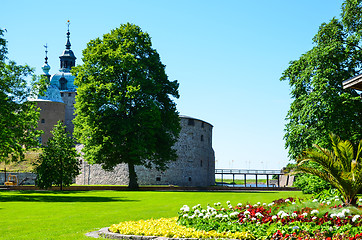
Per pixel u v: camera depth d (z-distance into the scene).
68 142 43.03
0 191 40.12
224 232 9.69
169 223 11.66
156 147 43.72
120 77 41.91
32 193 35.75
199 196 30.20
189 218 11.42
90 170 65.06
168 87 43.91
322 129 29.39
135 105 41.16
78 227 12.38
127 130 38.44
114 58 39.66
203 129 71.75
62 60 107.56
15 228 12.20
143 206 20.69
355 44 30.84
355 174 13.15
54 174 41.72
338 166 13.49
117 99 38.59
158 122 40.16
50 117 88.62
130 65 39.75
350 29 32.25
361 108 28.72
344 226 8.98
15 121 31.27
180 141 66.19
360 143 14.19
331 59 30.70
